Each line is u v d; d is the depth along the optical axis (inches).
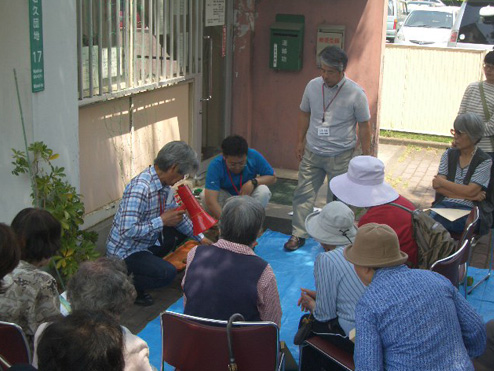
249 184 224.5
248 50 318.0
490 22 474.9
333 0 301.4
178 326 123.1
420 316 105.2
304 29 310.2
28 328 126.3
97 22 224.4
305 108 246.4
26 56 189.8
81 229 233.0
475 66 395.2
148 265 193.6
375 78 302.2
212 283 133.0
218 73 319.6
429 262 154.3
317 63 311.4
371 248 110.8
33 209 134.0
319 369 147.5
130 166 262.2
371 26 298.4
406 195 315.0
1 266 111.1
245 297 131.7
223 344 120.5
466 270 200.7
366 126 239.3
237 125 328.8
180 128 297.0
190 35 288.8
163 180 194.4
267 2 311.9
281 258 239.3
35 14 188.5
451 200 215.3
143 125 267.6
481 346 114.2
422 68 405.4
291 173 327.9
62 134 207.8
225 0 308.7
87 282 112.7
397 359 105.0
